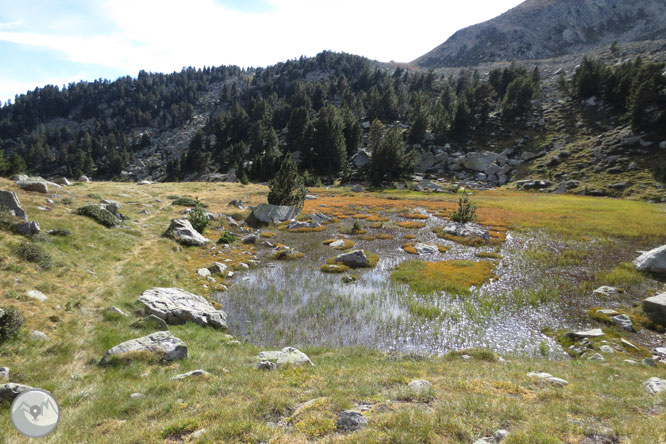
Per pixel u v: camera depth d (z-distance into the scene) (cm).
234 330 1942
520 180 10019
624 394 998
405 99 16812
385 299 2439
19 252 1895
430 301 2416
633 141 9625
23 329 1341
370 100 16438
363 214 5769
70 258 2209
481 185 10288
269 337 1870
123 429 805
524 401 895
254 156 12950
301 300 2397
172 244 3191
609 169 9062
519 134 12562
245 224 4728
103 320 1622
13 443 780
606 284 2758
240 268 3047
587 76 13138
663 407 880
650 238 4066
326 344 1802
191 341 1602
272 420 808
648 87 9481
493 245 3959
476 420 734
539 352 1786
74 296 1767
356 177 11212
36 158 19912
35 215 2722
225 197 6391
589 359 1627
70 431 834
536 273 3027
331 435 696
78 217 3030
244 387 1032
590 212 5766
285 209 5125
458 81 18175
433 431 677
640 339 1928
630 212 5681
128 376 1180
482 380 1062
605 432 700
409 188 9525
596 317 2180
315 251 3681
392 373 1157
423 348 1789
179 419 812
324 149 11369
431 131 13488
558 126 12325
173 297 2019
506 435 671
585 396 950
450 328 2028
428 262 3306
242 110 17838
